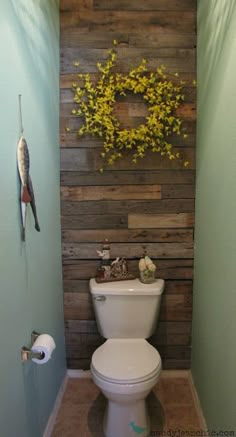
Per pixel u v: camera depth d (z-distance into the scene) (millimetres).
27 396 1344
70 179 1992
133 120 1948
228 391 1277
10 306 1148
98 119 1913
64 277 2066
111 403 1614
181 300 2082
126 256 2047
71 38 1915
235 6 1199
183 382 2082
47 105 1661
